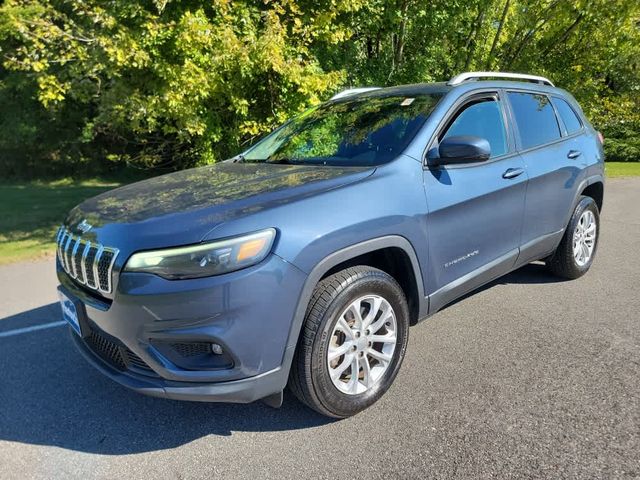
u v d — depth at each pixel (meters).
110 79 7.55
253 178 3.11
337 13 7.85
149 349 2.42
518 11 11.03
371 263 3.14
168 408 3.09
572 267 4.87
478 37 10.94
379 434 2.71
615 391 3.01
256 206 2.55
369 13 9.11
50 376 3.53
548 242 4.42
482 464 2.44
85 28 7.37
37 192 13.94
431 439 2.65
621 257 5.88
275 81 7.75
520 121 4.16
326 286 2.67
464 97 3.67
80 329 2.78
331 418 2.88
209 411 3.04
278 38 6.96
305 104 7.81
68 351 3.92
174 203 2.75
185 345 2.43
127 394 3.27
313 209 2.61
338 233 2.63
